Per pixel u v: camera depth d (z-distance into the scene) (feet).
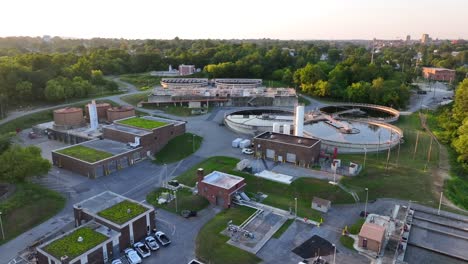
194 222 225.35
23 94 510.99
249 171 297.12
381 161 325.83
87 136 372.99
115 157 307.17
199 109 529.04
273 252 192.75
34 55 641.81
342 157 334.03
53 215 233.96
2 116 454.40
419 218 230.27
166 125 370.94
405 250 199.41
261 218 228.43
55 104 530.68
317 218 228.22
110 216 201.98
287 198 256.11
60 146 377.09
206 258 188.44
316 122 444.96
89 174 292.81
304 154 306.55
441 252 196.34
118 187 275.59
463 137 313.53
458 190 273.13
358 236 199.00
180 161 330.54
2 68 503.61
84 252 172.14
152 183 282.97
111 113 440.86
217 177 263.90
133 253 186.50
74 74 635.25
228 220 224.74
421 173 300.40
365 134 398.01
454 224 223.51
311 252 193.26
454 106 434.71
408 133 417.69
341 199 252.83
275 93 583.58
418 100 630.74
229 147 366.22
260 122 440.45
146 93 611.88
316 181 277.03
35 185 271.49
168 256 190.49
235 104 569.23
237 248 195.52
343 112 538.47
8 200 240.12
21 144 379.55
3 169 249.75
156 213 236.22
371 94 587.27
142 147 334.65
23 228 217.97
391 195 261.24
